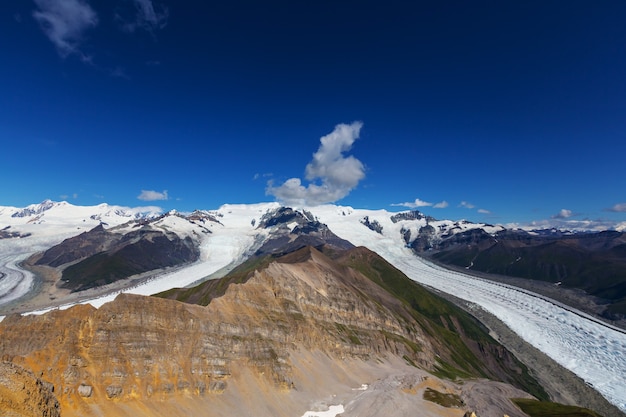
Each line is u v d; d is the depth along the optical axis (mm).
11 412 51719
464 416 99062
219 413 84125
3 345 77125
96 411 70938
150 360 85125
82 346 80312
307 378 106875
